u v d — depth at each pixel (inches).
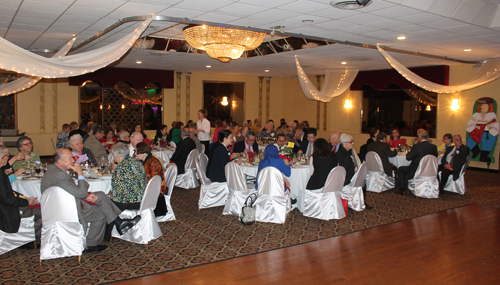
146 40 313.7
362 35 250.5
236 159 242.7
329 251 173.6
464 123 420.8
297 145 319.3
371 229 206.1
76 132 324.2
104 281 140.2
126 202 174.1
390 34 245.4
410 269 155.7
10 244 160.2
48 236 154.6
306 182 225.9
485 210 248.4
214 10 190.5
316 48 314.5
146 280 141.7
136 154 197.0
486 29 226.7
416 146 278.4
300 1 172.9
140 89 523.2
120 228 171.3
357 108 534.9
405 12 189.9
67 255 156.9
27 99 454.0
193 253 168.7
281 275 148.3
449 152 292.4
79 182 156.7
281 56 367.2
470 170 413.1
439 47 293.0
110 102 506.3
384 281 144.5
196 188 304.8
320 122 585.3
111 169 207.0
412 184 283.0
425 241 188.9
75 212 155.5
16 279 140.5
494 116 392.5
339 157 223.3
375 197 279.7
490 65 353.1
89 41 271.0
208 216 225.5
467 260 165.8
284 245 180.1
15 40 276.5
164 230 199.5
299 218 223.0
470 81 361.1
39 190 177.6
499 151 391.9
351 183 231.5
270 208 211.6
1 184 147.8
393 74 466.9
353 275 149.3
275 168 205.3
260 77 613.3
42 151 465.4
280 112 642.2
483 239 192.9
